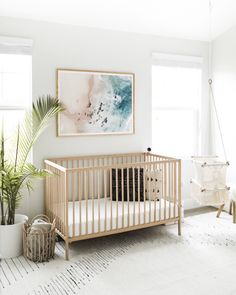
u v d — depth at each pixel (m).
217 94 4.68
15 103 3.66
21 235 3.19
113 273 2.82
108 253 3.22
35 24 3.59
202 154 4.80
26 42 3.52
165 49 4.40
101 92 3.97
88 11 3.59
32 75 3.62
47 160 3.61
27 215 3.70
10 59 3.62
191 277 2.74
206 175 3.77
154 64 4.31
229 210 4.48
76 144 3.91
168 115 4.61
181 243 3.46
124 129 4.16
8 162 3.42
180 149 4.71
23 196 3.66
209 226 4.00
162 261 3.04
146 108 4.31
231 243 3.46
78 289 2.56
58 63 3.74
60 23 3.72
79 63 3.85
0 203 3.41
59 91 3.75
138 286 2.60
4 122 3.66
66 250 3.08
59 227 3.29
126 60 4.13
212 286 2.59
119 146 4.17
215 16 4.03
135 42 4.17
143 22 3.96
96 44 3.93
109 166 3.29
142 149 4.33
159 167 3.94
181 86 4.65
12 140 3.42
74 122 3.85
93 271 2.85
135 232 3.82
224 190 3.80
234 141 4.42
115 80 4.05
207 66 4.76
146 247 3.37
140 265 2.96
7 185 3.08
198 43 4.65
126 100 4.14
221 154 4.65
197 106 4.76
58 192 3.30
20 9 3.40
